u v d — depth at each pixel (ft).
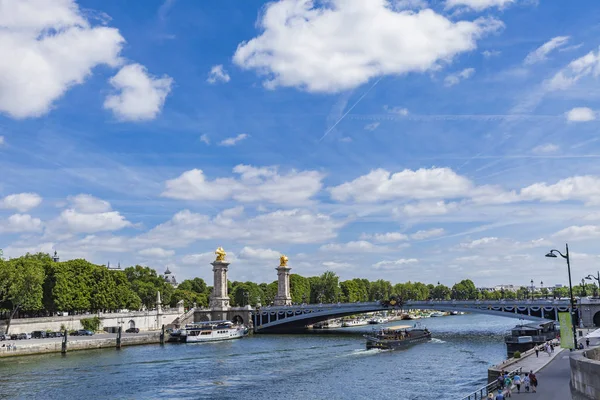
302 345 577.84
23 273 551.18
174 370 408.26
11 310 588.50
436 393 316.40
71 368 414.62
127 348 556.10
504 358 449.89
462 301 651.25
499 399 211.00
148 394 328.49
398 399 305.12
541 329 496.23
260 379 372.17
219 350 533.55
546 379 262.88
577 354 207.51
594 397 167.94
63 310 645.10
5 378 374.22
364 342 605.31
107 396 323.57
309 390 335.26
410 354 484.74
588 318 572.92
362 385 346.54
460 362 432.25
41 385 352.69
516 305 611.88
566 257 296.30
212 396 322.55
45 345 499.10
